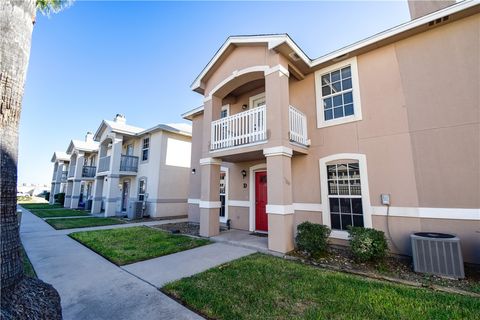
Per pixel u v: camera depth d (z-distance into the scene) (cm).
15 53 225
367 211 570
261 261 487
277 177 576
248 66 697
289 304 309
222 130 758
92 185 2116
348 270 439
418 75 537
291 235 572
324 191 649
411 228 511
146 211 1360
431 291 344
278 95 608
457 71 490
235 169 914
